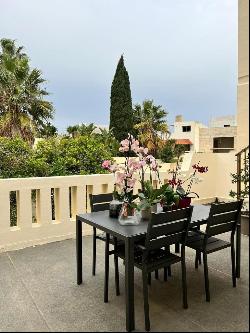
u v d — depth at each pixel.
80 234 2.93
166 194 2.75
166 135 19.12
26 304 2.52
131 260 2.22
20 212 3.96
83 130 18.69
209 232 2.57
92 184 4.62
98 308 2.46
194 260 3.40
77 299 2.61
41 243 4.12
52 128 16.31
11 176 5.45
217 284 2.75
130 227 2.50
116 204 2.88
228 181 6.61
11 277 3.05
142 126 18.45
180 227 2.45
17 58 16.16
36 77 14.85
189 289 2.70
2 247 3.80
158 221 2.27
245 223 2.36
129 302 2.15
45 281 2.96
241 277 2.29
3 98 14.09
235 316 2.12
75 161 5.93
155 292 2.68
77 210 4.51
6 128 13.72
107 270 2.60
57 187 4.27
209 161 6.66
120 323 2.25
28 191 4.01
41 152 6.12
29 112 15.29
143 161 2.75
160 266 2.35
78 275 2.89
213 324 2.05
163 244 2.36
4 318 2.31
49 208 4.21
